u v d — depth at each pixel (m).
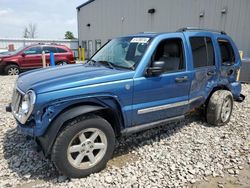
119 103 3.51
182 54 4.31
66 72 3.69
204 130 5.02
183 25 16.55
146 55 3.78
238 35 12.98
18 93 3.49
